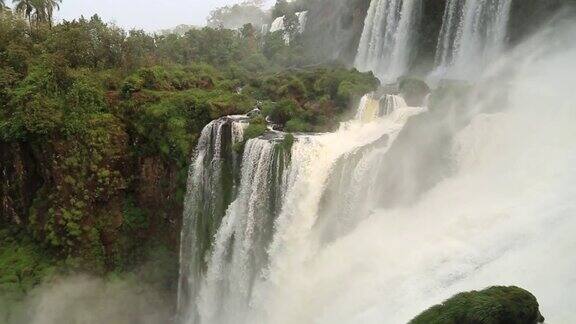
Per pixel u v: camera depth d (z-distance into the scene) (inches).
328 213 972.6
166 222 1334.9
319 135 1099.9
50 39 1595.7
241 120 1226.6
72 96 1334.9
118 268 1316.4
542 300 532.7
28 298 1245.7
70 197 1286.9
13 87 1441.9
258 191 1077.1
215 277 1157.7
